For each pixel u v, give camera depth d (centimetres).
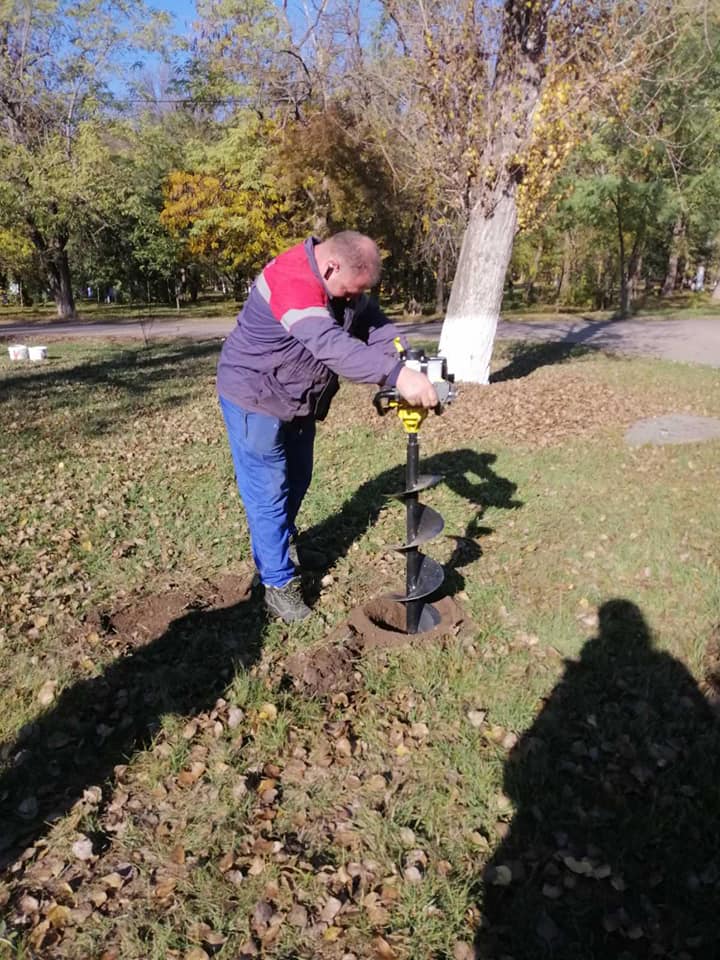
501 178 1010
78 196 2911
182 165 3328
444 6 973
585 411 890
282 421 362
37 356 1697
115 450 789
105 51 2969
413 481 347
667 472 620
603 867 242
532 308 3559
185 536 529
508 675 341
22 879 245
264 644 376
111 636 395
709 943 218
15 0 2822
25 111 2925
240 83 2677
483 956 216
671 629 374
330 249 322
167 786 284
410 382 304
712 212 2802
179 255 3466
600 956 216
